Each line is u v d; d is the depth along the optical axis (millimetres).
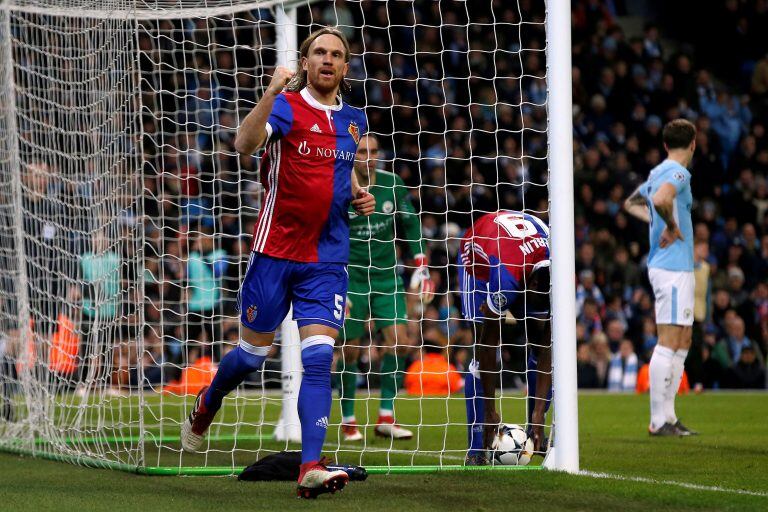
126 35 19625
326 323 16297
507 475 18188
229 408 38688
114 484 17391
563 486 16797
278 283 16438
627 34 72062
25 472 19547
